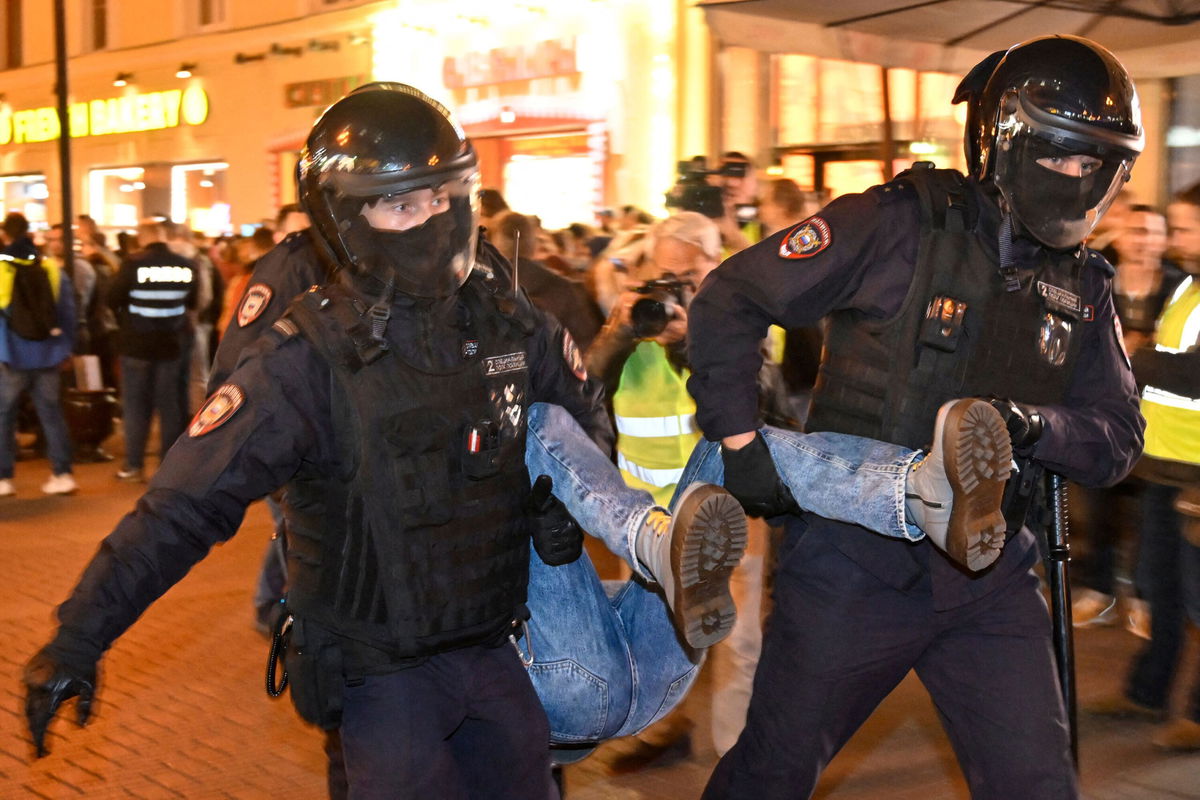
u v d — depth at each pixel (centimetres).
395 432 219
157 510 207
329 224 221
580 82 1320
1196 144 917
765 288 247
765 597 428
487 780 239
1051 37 248
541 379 250
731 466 254
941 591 246
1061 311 252
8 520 795
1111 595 569
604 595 261
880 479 233
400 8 1535
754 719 264
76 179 2103
